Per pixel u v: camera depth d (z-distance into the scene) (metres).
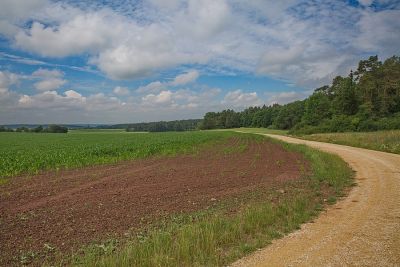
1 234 8.77
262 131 106.69
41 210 11.23
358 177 16.08
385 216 9.31
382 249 6.90
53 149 36.16
